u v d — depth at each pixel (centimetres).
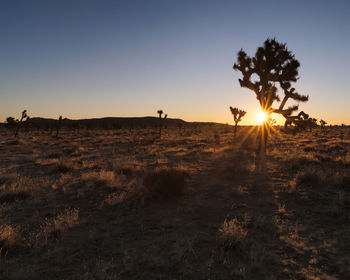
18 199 723
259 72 1680
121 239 448
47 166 1429
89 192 800
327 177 875
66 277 326
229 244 397
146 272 335
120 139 4012
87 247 417
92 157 1853
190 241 432
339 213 553
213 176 1023
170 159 1617
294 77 1591
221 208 623
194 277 322
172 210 616
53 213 605
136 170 1169
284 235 452
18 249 411
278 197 704
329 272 329
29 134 5534
